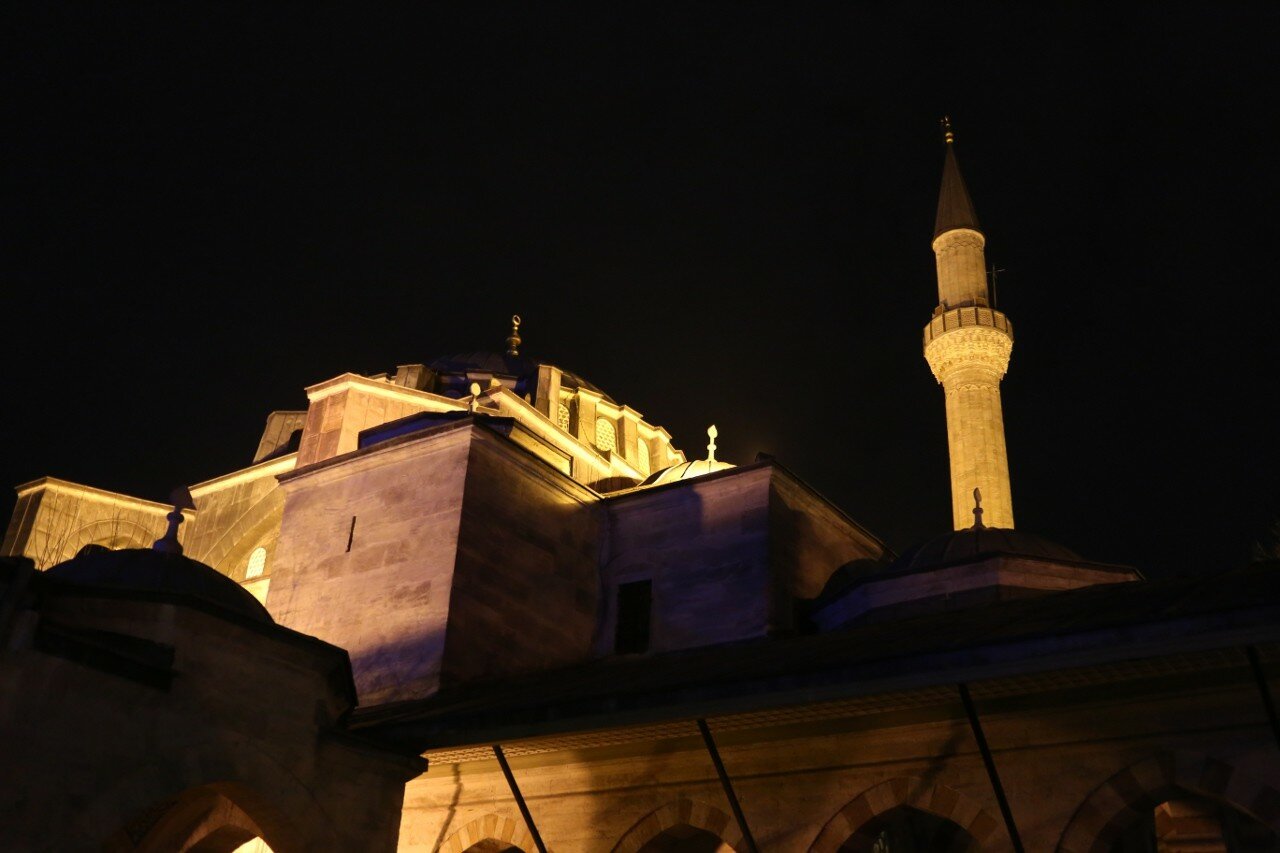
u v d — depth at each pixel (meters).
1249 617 10.80
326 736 14.38
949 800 14.45
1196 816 16.28
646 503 24.62
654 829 16.70
